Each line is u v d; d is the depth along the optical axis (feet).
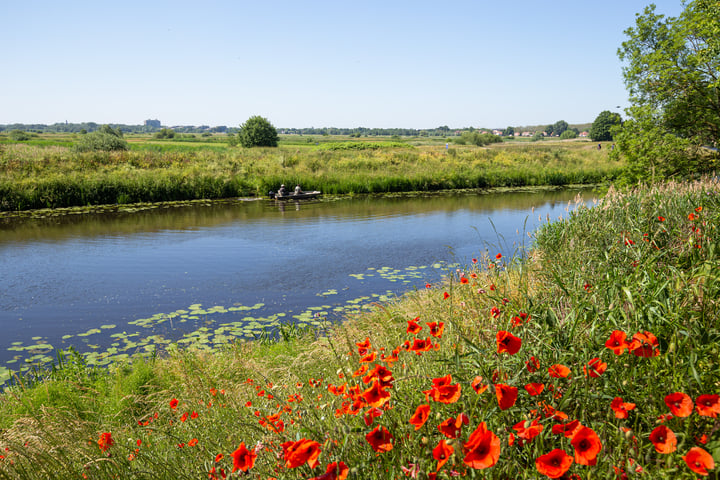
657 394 5.44
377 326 15.49
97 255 37.01
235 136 182.60
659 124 40.32
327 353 13.65
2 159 76.18
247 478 5.61
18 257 36.42
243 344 19.07
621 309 7.17
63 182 64.49
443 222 50.72
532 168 106.63
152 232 46.42
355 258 35.40
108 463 7.89
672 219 15.19
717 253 10.33
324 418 6.33
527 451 5.04
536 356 6.34
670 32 39.45
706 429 4.95
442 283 23.63
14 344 20.34
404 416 5.69
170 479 7.41
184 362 14.73
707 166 38.42
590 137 269.03
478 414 5.42
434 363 7.48
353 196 77.51
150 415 11.76
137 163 87.86
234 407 10.52
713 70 36.94
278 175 82.79
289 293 27.22
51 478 8.01
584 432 3.92
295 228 48.19
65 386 14.46
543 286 11.59
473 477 4.12
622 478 4.25
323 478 4.19
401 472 4.77
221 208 63.26
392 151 128.67
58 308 25.02
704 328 6.34
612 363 6.23
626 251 11.68
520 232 43.93
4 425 12.21
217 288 28.37
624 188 39.19
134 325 22.52
